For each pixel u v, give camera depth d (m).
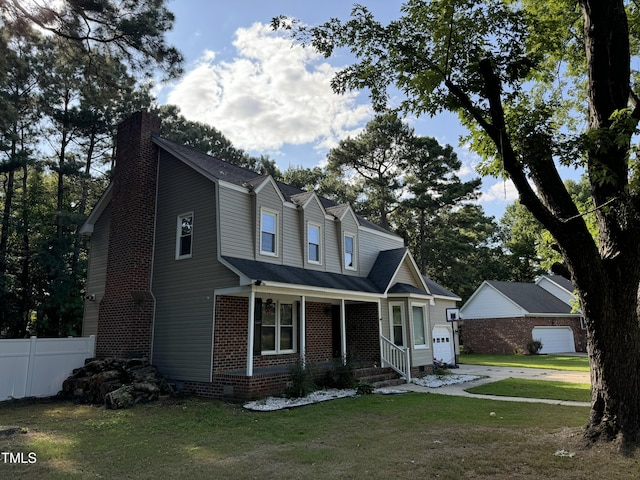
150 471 5.58
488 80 6.30
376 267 18.69
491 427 7.86
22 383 12.05
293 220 15.47
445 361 20.41
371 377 14.21
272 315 14.56
